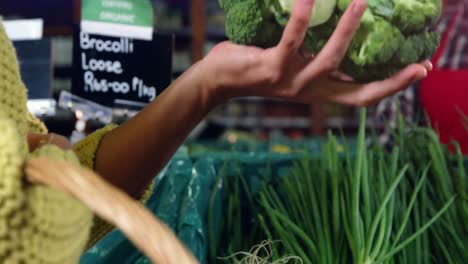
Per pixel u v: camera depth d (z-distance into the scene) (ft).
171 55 6.11
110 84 6.10
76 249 1.99
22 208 1.78
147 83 6.10
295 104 18.24
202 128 14.39
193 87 2.97
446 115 6.96
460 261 4.50
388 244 4.44
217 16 17.06
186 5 16.80
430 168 4.97
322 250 4.37
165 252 1.68
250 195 4.92
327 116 18.13
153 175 3.25
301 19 2.46
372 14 2.73
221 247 4.75
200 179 4.81
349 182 4.59
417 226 4.56
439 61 7.45
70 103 6.07
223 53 2.85
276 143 8.88
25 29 6.03
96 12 6.04
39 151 1.95
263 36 2.79
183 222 4.58
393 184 4.40
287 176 4.85
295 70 2.65
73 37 6.06
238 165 5.07
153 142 3.12
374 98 2.72
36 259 1.80
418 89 7.36
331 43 2.54
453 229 4.54
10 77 2.31
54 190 1.83
